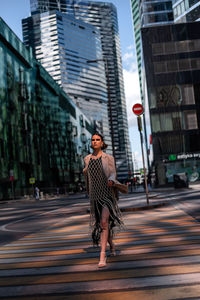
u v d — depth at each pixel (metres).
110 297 2.40
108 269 3.21
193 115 37.75
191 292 2.37
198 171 36.31
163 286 2.55
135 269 3.12
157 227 6.08
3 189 40.53
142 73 47.38
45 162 59.75
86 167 3.61
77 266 3.47
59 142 71.81
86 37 173.75
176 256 3.53
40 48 157.88
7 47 46.06
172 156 37.00
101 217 3.42
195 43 39.16
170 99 38.25
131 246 4.36
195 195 15.42
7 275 3.35
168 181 36.72
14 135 45.56
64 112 79.06
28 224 9.42
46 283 2.91
